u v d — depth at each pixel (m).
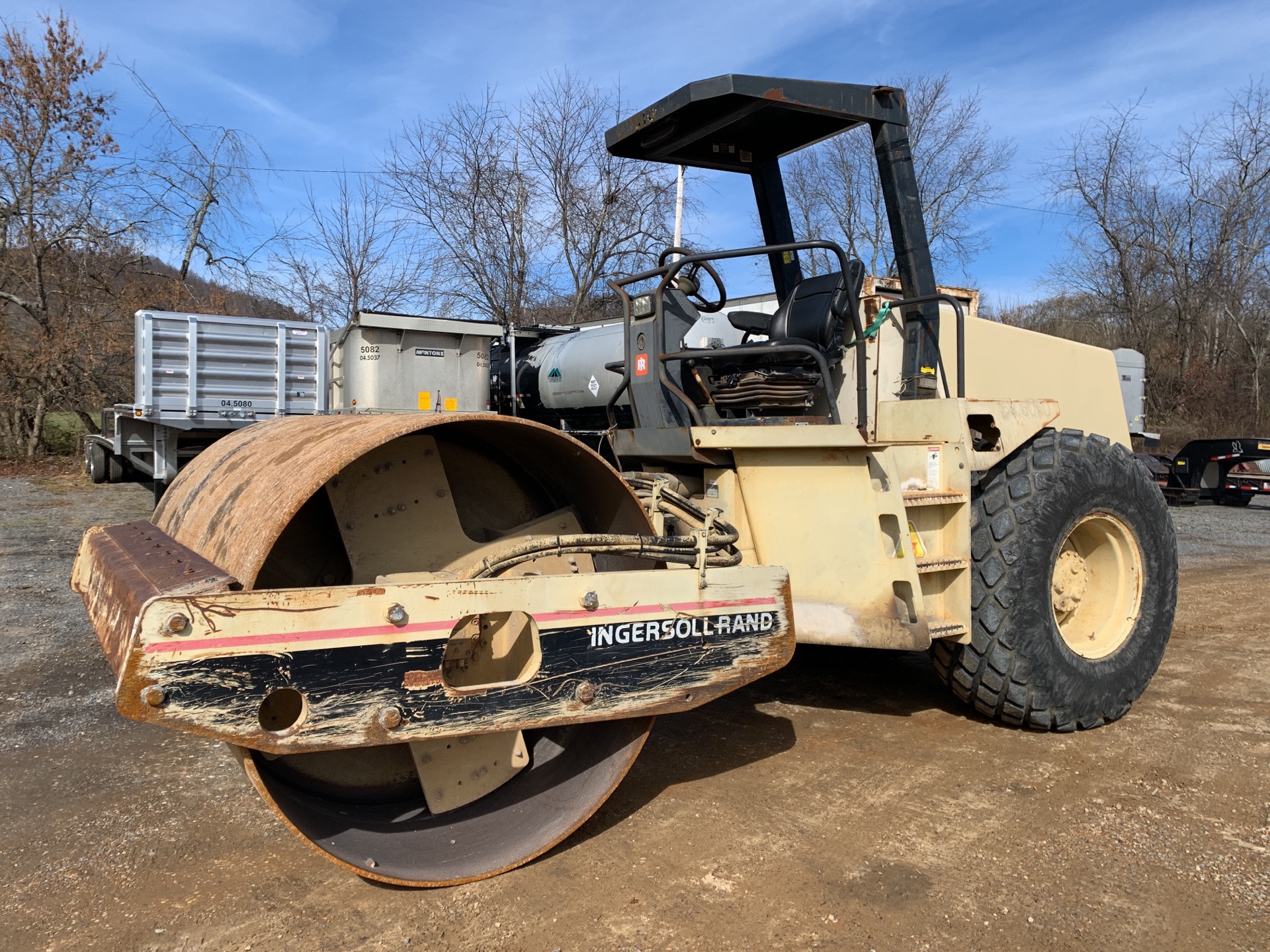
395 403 11.45
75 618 6.00
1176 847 2.89
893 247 4.04
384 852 2.57
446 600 2.33
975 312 4.53
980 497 3.94
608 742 2.88
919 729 3.99
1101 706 3.96
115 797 3.26
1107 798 3.25
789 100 3.66
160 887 2.62
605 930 2.39
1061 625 4.18
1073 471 3.88
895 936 2.38
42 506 11.73
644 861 2.77
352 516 2.75
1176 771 3.52
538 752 3.17
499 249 21.77
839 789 3.31
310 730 2.17
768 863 2.76
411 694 2.29
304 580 2.92
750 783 3.37
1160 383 30.55
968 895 2.58
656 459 4.11
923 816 3.09
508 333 12.24
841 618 3.52
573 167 21.78
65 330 17.81
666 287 3.88
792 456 3.63
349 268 22.64
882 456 3.39
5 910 2.50
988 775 3.45
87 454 14.64
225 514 2.65
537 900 2.54
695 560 2.89
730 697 4.44
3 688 4.53
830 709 4.25
